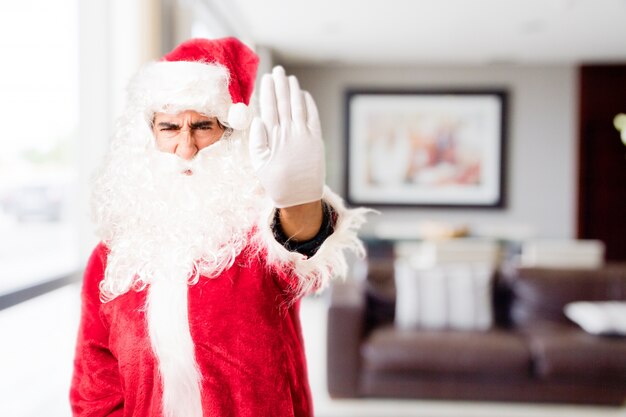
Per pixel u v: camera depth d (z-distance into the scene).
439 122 5.91
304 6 4.03
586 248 3.54
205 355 0.76
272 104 0.70
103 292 0.84
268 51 5.19
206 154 0.83
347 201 5.98
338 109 5.98
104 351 0.87
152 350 0.77
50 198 2.79
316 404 2.86
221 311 0.77
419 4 3.98
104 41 2.32
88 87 2.33
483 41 5.02
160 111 0.82
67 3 2.32
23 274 2.00
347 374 2.87
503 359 2.77
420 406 2.82
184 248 0.78
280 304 0.81
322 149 0.69
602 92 5.79
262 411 0.75
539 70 5.86
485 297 3.11
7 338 2.81
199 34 4.01
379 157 5.95
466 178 5.92
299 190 0.68
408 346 2.83
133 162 0.83
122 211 0.84
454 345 2.82
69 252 2.62
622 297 3.16
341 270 0.78
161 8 2.37
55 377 2.44
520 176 5.93
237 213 0.82
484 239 4.73
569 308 3.11
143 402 0.78
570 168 5.89
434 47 5.23
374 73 5.94
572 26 4.54
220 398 0.75
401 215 5.97
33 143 2.30
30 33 2.23
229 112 0.79
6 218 2.80
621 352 2.72
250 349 0.76
